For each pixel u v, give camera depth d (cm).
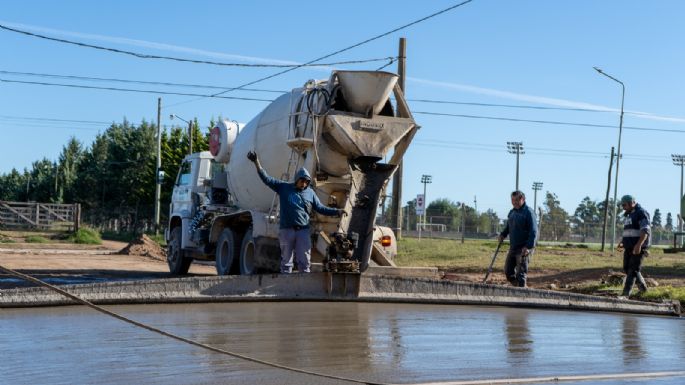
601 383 607
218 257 1662
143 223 5941
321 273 1117
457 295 1178
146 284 994
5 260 2177
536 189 8856
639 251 1348
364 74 1334
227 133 1762
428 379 593
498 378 607
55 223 4247
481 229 6203
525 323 970
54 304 937
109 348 680
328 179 1359
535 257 2870
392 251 1394
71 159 9106
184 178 2006
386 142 1347
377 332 830
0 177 10988
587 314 1137
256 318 905
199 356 653
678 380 627
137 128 7588
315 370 614
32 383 542
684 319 1141
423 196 4250
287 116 1443
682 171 7744
